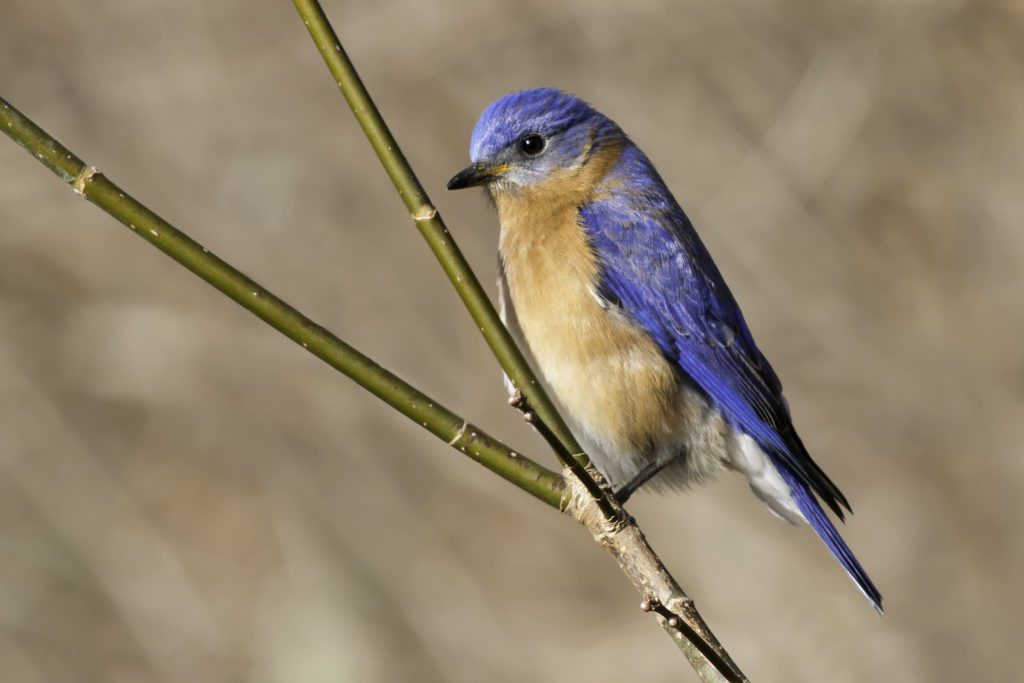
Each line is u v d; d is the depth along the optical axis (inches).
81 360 555.2
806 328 561.6
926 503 540.7
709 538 523.5
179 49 571.8
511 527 551.2
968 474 543.8
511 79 568.7
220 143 569.0
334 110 575.2
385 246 565.9
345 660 510.9
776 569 518.0
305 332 192.7
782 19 581.3
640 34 572.1
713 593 515.2
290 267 559.5
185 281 563.8
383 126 202.1
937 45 588.1
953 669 504.1
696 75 573.9
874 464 548.1
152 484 549.0
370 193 569.9
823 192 573.9
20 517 532.4
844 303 563.5
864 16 584.1
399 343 554.3
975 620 517.0
